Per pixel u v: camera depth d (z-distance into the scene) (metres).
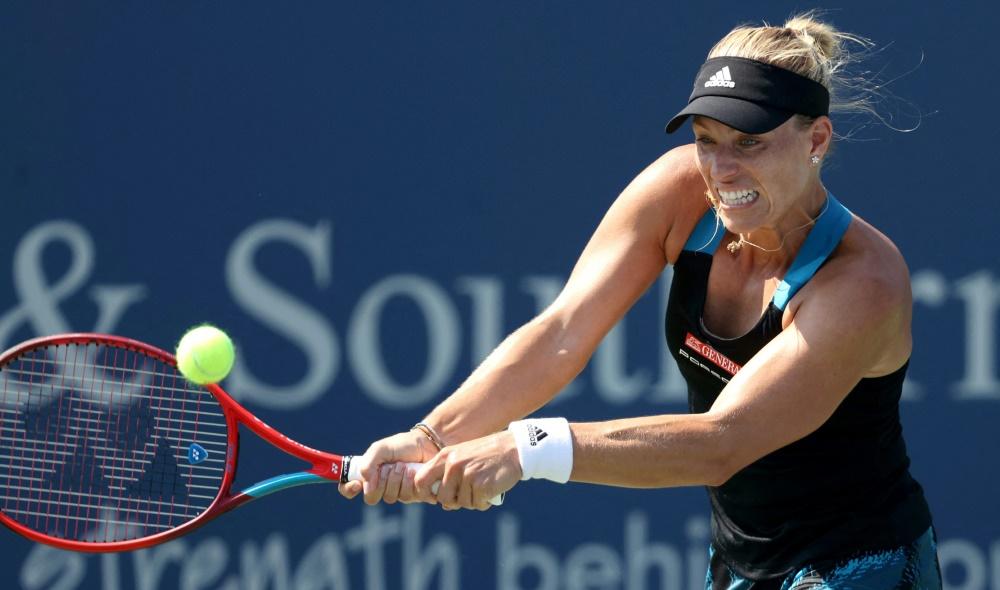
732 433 10.45
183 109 20.73
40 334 20.55
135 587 20.34
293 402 20.47
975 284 20.42
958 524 20.38
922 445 20.42
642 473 10.47
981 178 20.47
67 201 20.73
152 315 20.58
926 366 20.45
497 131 20.62
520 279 20.55
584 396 20.41
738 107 10.41
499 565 20.45
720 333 11.53
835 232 11.02
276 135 20.69
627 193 12.30
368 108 20.66
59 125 20.77
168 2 20.75
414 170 20.59
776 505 11.52
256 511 20.52
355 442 20.47
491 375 12.07
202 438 19.41
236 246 20.64
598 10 20.59
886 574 11.26
